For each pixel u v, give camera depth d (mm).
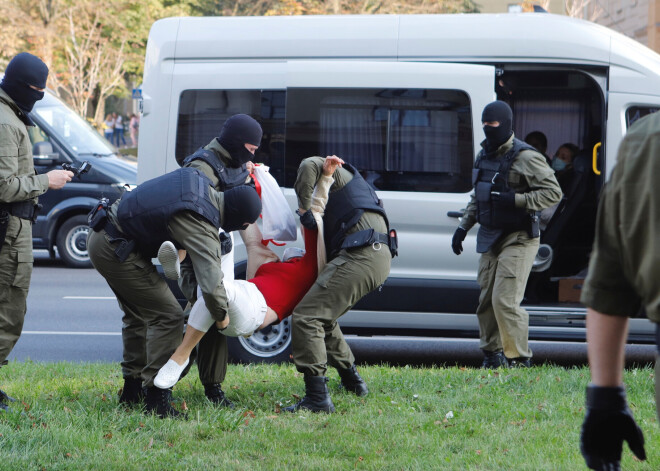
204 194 10188
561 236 17750
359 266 11219
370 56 15938
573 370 13828
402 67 15656
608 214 4398
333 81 15734
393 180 15680
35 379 13273
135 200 10297
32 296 25125
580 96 17406
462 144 15508
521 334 13945
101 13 70750
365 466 8828
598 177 16828
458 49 15820
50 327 20797
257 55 16094
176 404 11250
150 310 10719
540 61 15664
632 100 15500
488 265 14352
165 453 9156
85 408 10844
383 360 17031
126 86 82812
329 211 11531
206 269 9961
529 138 17359
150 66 16312
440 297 15500
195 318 10508
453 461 8992
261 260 11797
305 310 11180
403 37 15922
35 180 10836
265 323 10938
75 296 25188
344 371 12109
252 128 10797
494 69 15500
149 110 16203
